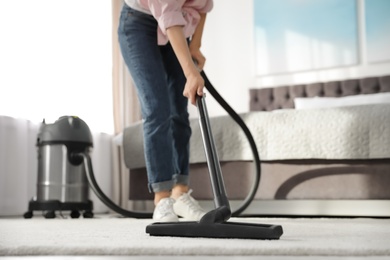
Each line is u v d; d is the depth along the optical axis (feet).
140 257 2.58
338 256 2.63
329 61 14.01
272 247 2.70
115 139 11.80
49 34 11.65
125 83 13.70
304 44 14.35
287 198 8.55
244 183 8.98
